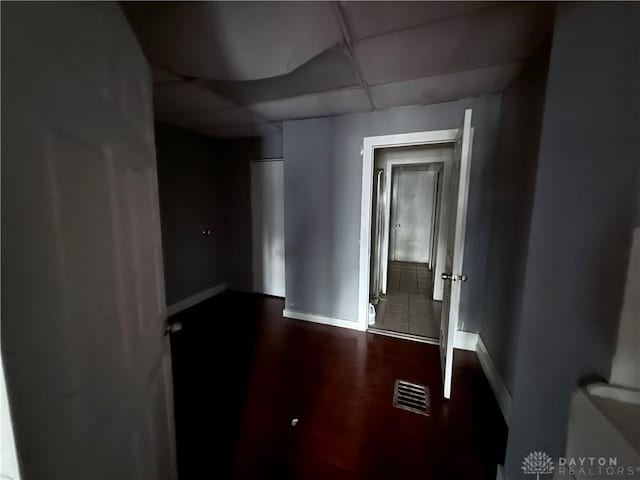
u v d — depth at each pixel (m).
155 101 2.11
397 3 1.02
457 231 1.67
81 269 0.54
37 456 0.43
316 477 1.27
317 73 1.62
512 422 1.11
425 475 1.27
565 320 0.79
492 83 1.79
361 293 2.65
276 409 1.69
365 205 2.50
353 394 1.81
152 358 0.87
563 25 0.85
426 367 2.09
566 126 0.82
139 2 0.90
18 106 0.40
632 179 0.57
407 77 1.69
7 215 0.38
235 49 1.19
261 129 3.05
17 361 0.40
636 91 0.56
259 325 2.84
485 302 2.19
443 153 3.12
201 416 1.64
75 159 0.53
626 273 0.59
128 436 0.71
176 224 3.11
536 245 0.98
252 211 3.67
